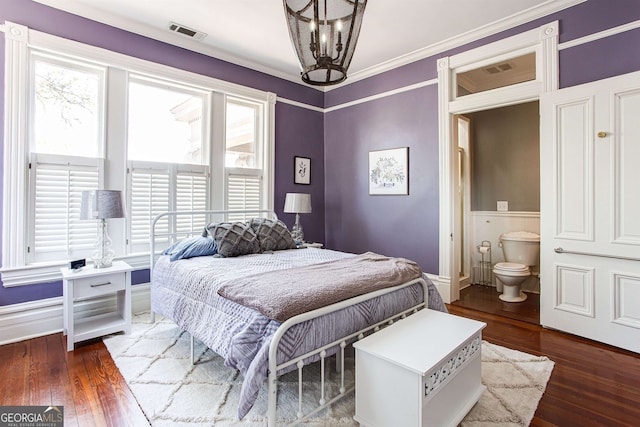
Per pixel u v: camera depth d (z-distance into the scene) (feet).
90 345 8.16
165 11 9.53
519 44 9.84
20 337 8.45
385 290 6.40
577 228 8.65
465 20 10.03
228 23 10.19
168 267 8.57
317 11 4.72
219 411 5.62
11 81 8.25
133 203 10.36
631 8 8.08
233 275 6.91
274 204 13.92
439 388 4.77
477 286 14.43
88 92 9.68
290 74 14.24
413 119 12.57
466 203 14.74
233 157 13.01
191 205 11.53
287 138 14.40
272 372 4.49
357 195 14.55
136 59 10.22
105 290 8.46
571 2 8.86
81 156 9.38
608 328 8.19
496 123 14.37
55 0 8.79
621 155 7.92
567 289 8.89
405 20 10.02
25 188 8.50
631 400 5.94
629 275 7.86
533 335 8.91
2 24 8.13
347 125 14.88
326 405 5.31
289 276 6.48
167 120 11.27
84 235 9.44
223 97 12.41
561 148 8.89
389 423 4.76
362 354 5.09
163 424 5.29
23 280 8.44
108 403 5.83
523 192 13.71
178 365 7.18
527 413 5.57
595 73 8.58
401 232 13.02
